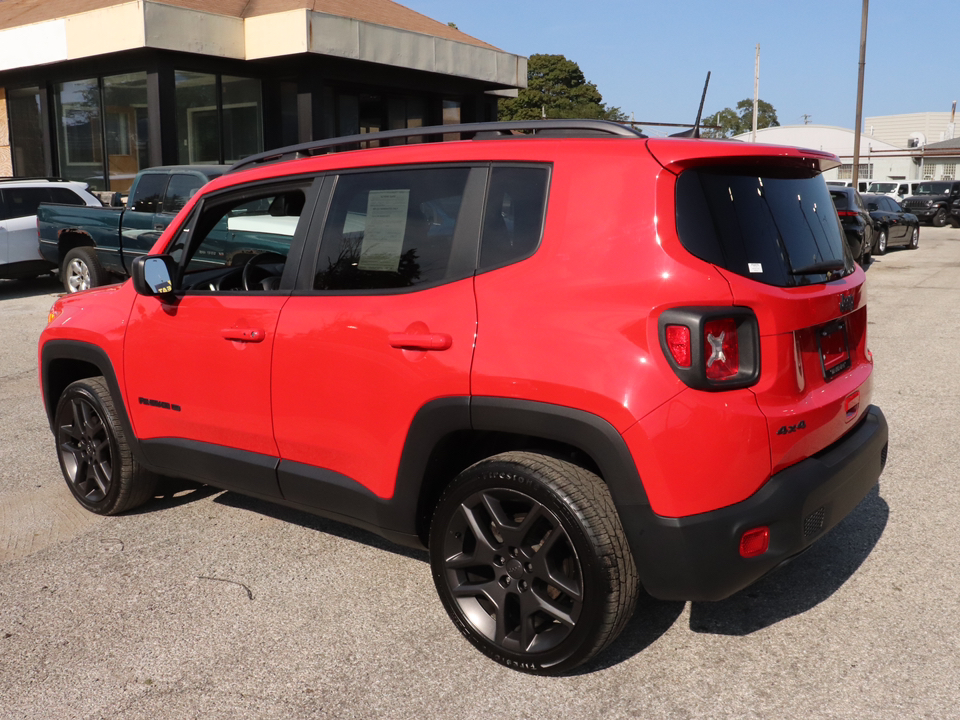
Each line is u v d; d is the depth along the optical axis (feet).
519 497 9.16
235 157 58.85
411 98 66.23
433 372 9.62
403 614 10.97
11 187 41.09
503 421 9.15
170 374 12.62
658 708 8.91
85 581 12.01
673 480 8.32
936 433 18.29
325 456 10.98
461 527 9.81
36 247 41.68
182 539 13.44
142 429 13.33
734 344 8.47
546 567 9.13
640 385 8.35
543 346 8.87
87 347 13.87
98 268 37.04
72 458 14.87
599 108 219.61
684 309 8.29
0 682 9.59
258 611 11.10
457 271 9.75
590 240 8.89
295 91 59.11
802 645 10.05
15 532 13.85
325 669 9.75
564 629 9.21
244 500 15.21
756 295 8.59
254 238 15.20
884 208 67.77
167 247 12.88
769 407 8.70
